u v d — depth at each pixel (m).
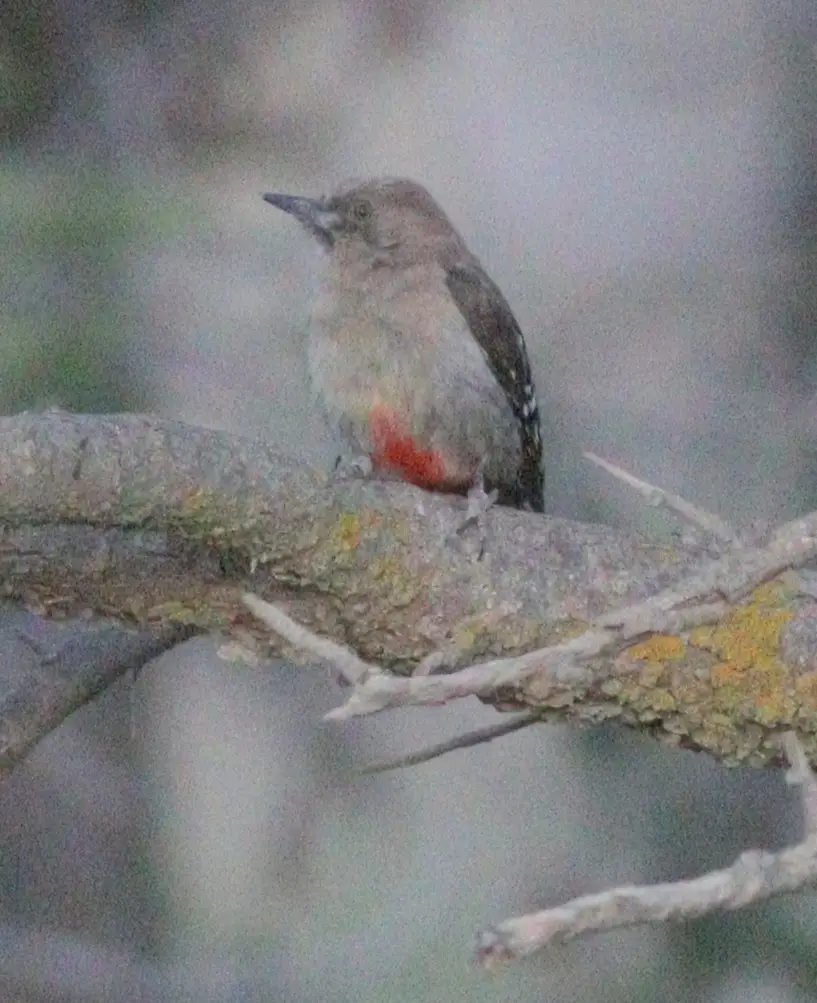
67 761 14.24
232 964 11.73
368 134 11.89
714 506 11.71
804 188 11.93
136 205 10.22
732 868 5.63
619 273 11.82
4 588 7.36
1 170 10.62
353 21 11.96
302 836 11.90
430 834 11.59
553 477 11.83
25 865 14.44
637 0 11.73
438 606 7.41
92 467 6.92
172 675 12.30
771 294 11.89
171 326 11.49
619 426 11.82
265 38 12.08
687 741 7.48
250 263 11.67
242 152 12.01
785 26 11.85
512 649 7.43
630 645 6.75
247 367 11.58
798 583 7.39
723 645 7.30
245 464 7.10
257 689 12.16
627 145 11.77
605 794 11.56
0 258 9.99
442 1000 10.81
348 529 7.29
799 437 11.80
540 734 11.60
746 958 10.30
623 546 7.54
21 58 12.25
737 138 11.87
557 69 11.75
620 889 5.43
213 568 7.34
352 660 5.81
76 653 8.44
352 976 11.23
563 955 10.64
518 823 11.52
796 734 7.16
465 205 11.80
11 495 6.89
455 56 11.78
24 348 10.05
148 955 12.75
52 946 12.92
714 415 11.79
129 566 7.30
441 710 11.72
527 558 7.45
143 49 12.22
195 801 12.20
